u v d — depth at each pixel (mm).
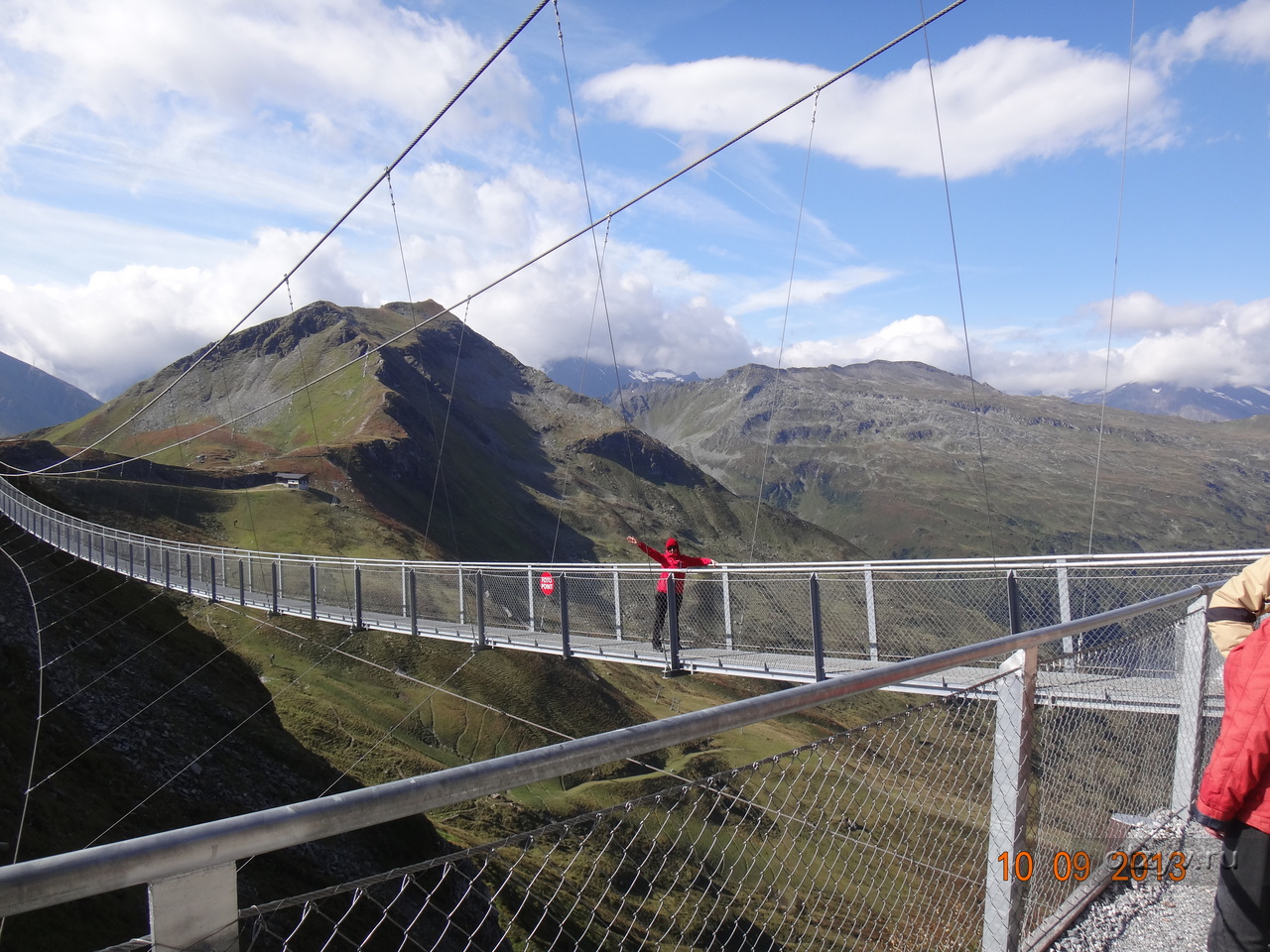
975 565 9031
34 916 10562
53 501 64812
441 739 42688
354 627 20156
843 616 9875
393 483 125875
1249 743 2125
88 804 17875
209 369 193750
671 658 11250
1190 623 4383
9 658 22781
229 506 90812
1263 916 2115
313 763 28094
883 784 2607
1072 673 4332
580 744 1589
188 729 25031
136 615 32844
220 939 1239
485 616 16203
